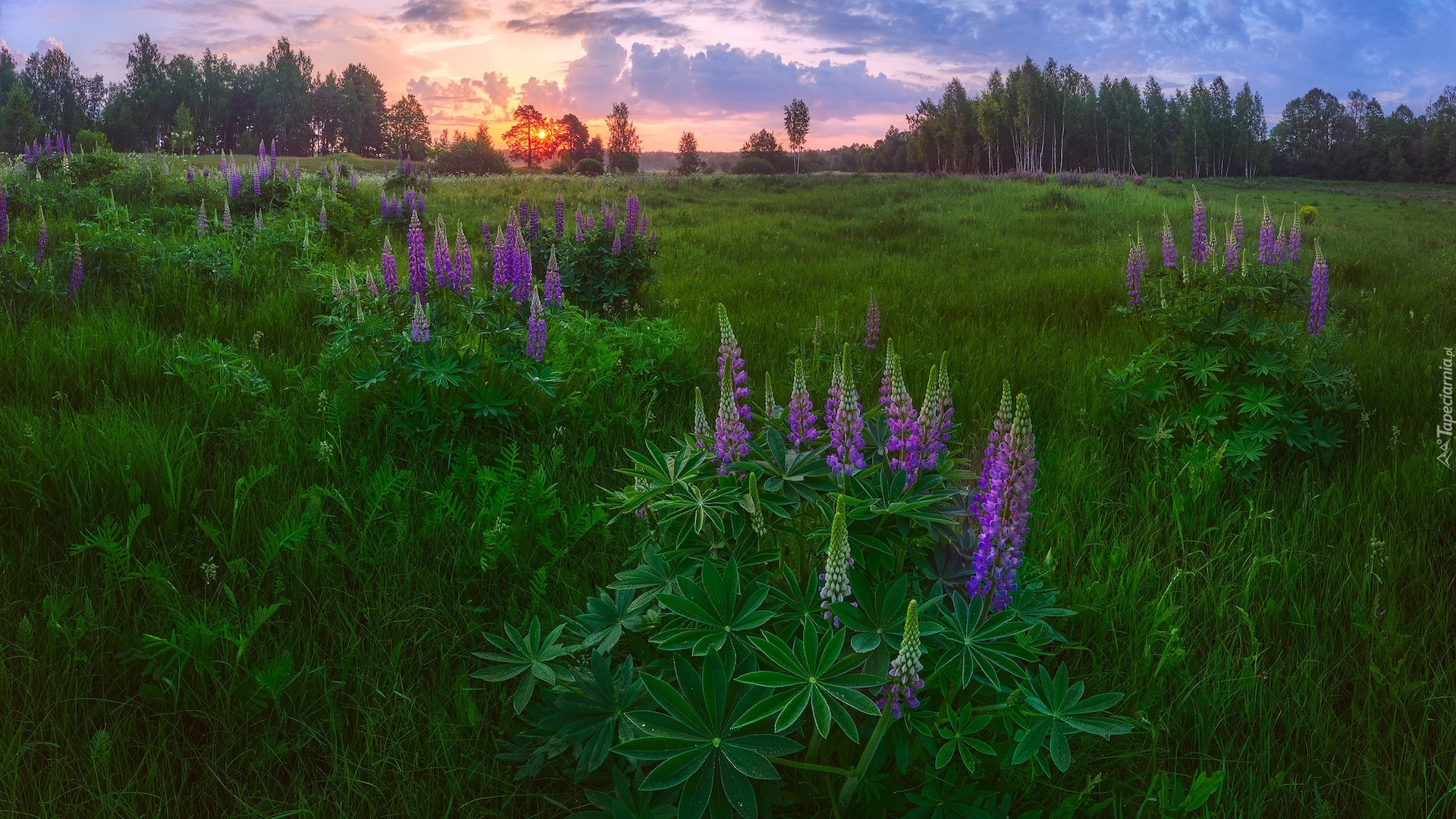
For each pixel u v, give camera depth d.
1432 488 4.54
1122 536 4.20
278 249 10.81
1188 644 3.38
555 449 4.62
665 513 2.67
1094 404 5.91
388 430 4.86
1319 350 5.79
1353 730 2.97
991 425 5.49
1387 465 4.98
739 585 2.41
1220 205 30.89
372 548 3.70
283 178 16.36
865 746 2.38
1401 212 35.72
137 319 6.99
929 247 17.16
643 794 2.32
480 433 5.12
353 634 3.11
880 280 12.03
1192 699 3.00
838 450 2.53
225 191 15.98
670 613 2.62
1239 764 2.75
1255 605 3.63
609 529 3.91
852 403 2.46
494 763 2.66
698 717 2.07
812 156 141.38
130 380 5.48
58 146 21.28
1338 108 127.38
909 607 1.95
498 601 3.47
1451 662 3.24
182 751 2.68
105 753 2.45
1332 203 41.19
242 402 5.19
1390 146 112.31
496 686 2.96
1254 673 3.04
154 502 3.89
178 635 2.88
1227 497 4.74
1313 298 6.09
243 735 2.72
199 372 5.46
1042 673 2.29
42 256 8.48
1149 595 3.68
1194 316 5.95
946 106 110.06
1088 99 114.12
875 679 2.03
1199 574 3.88
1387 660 3.19
